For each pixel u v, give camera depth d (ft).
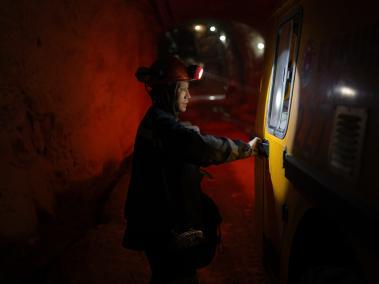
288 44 6.80
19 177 8.71
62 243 10.73
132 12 23.56
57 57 11.39
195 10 35.55
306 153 5.08
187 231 6.07
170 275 6.37
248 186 18.42
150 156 6.19
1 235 7.68
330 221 4.60
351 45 3.96
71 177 12.04
